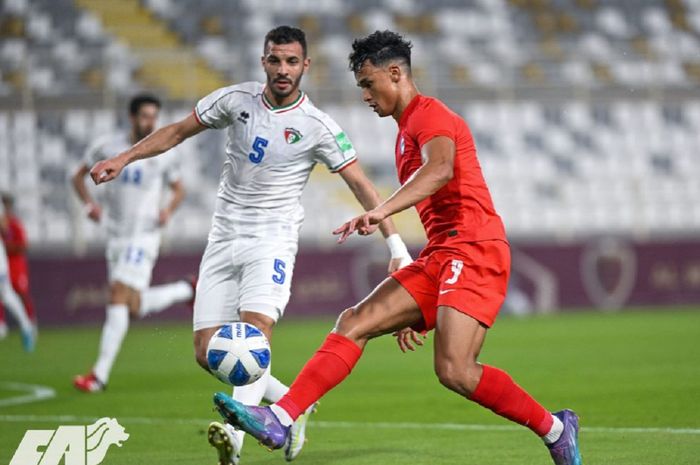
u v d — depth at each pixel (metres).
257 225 22.00
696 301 78.56
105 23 94.50
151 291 38.47
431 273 18.98
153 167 38.00
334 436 25.62
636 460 21.28
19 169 83.19
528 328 63.34
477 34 98.88
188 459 22.52
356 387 36.47
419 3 99.94
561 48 98.12
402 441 24.62
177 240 80.81
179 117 86.31
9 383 40.44
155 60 91.00
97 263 71.88
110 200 37.91
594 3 101.31
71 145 83.94
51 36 93.25
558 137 92.38
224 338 18.56
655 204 85.94
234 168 22.08
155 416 29.88
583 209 85.44
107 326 37.09
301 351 51.19
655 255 78.25
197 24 95.88
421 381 38.16
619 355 46.09
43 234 78.62
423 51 97.12
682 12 102.19
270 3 97.81
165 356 51.59
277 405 17.91
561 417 19.08
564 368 41.44
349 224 17.03
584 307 77.69
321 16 98.12
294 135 21.78
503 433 25.56
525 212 85.06
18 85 88.56
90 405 32.72
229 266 22.05
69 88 88.81
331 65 91.38
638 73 97.31
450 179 18.02
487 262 18.58
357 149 88.50
